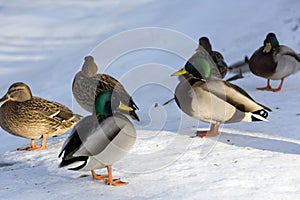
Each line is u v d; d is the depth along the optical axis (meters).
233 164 8.77
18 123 10.61
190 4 25.80
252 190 7.69
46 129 10.76
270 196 7.47
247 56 19.06
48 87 18.00
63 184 8.35
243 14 23.56
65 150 7.70
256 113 10.32
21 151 10.57
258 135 10.38
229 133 10.55
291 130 10.64
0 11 29.02
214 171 8.48
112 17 26.11
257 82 15.77
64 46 22.83
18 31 25.56
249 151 9.44
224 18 23.41
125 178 8.43
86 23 25.72
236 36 21.33
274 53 14.33
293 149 9.54
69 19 26.86
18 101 10.82
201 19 23.56
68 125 11.08
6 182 8.56
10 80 19.22
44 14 28.06
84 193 7.89
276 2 24.20
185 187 7.88
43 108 10.73
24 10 28.97
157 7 26.48
